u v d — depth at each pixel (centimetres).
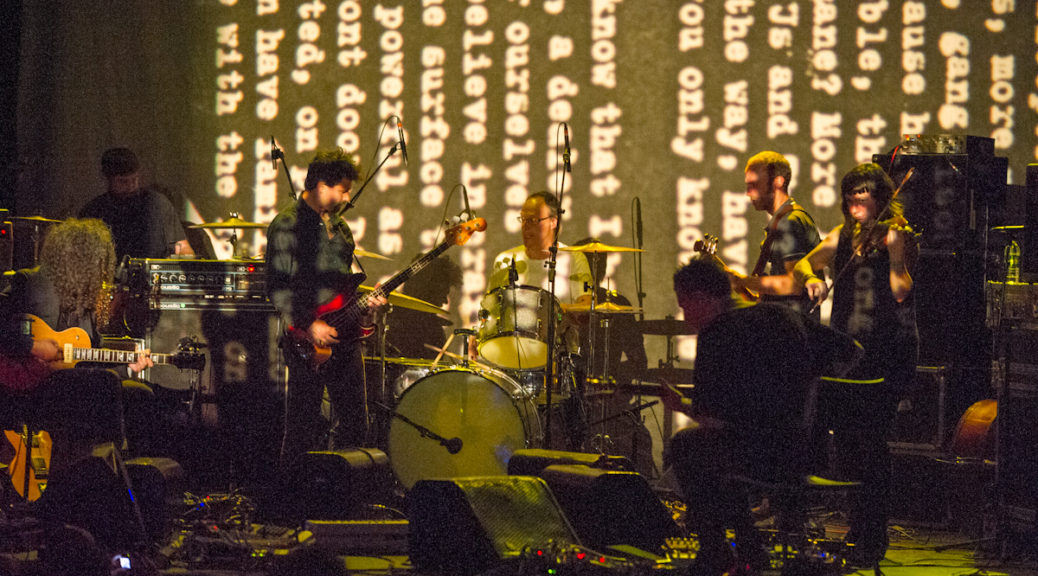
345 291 1252
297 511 1154
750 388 891
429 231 1658
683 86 1609
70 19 1698
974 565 1088
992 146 1386
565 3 1633
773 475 884
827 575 970
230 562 1010
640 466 1588
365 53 1675
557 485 1055
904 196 1358
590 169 1625
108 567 890
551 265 1302
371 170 1670
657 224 1611
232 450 1400
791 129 1588
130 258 1466
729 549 927
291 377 1245
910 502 1334
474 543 940
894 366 1047
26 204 1692
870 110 1577
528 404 1308
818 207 1585
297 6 1688
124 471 993
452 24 1658
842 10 1580
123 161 1535
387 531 1066
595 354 1596
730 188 1600
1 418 1091
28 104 1700
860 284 1070
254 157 1692
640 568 915
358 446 1275
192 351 1317
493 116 1647
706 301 913
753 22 1596
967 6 1559
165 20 1695
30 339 1082
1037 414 1091
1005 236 1384
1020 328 1111
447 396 1295
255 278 1399
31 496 1161
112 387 1038
